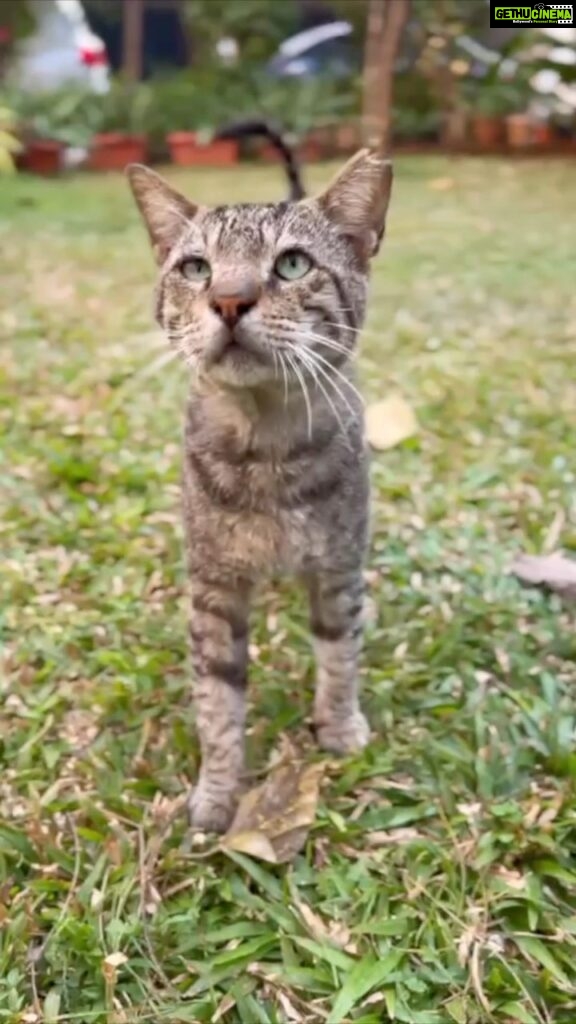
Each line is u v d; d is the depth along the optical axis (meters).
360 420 0.75
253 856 0.70
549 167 2.62
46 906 0.67
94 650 0.87
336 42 3.27
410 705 0.82
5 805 0.74
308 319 0.67
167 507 1.03
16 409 1.20
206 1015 0.61
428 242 1.91
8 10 3.30
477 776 0.75
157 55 3.59
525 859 0.69
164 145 3.02
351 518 0.74
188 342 0.68
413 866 0.69
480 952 0.64
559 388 1.24
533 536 0.99
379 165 0.70
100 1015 0.61
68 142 2.90
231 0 3.27
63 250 1.93
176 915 0.66
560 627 0.88
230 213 0.69
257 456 0.71
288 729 0.81
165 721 0.81
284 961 0.64
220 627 0.75
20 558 0.96
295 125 2.90
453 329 1.45
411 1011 0.62
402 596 0.92
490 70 2.90
